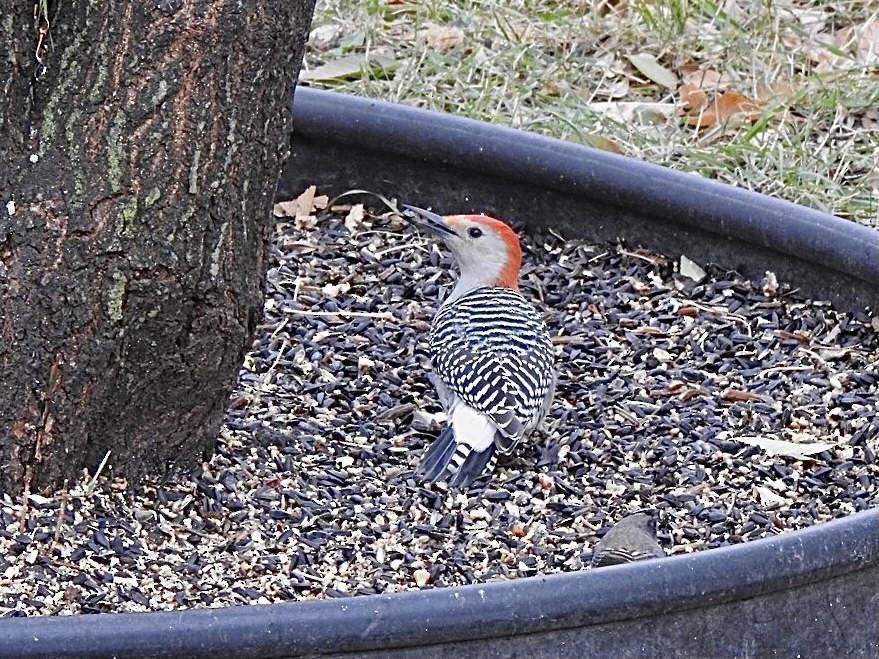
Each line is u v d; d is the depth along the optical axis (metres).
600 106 14.19
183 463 8.37
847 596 7.33
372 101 12.01
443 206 12.15
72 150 7.30
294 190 12.31
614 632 6.74
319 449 9.14
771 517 8.83
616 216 11.72
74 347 7.54
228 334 7.89
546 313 11.15
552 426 9.72
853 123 14.05
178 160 7.34
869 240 10.66
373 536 8.34
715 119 13.97
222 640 6.29
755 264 11.35
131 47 7.20
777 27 14.88
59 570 7.55
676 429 9.73
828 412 9.99
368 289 11.29
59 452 7.82
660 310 11.18
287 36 7.43
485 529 8.54
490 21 15.09
